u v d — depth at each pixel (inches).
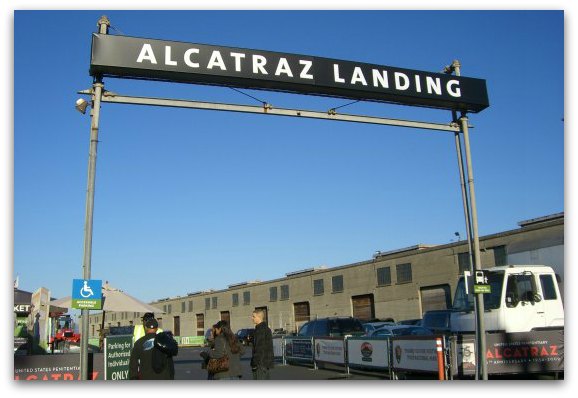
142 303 591.2
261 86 437.4
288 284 2370.8
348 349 634.2
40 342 710.5
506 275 490.9
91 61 386.9
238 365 357.1
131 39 398.3
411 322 1218.0
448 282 1638.8
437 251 1690.5
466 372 485.7
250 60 425.7
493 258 1471.5
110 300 563.5
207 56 414.6
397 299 1824.6
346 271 2066.9
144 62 397.4
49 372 413.4
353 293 2018.9
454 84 499.2
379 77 466.6
